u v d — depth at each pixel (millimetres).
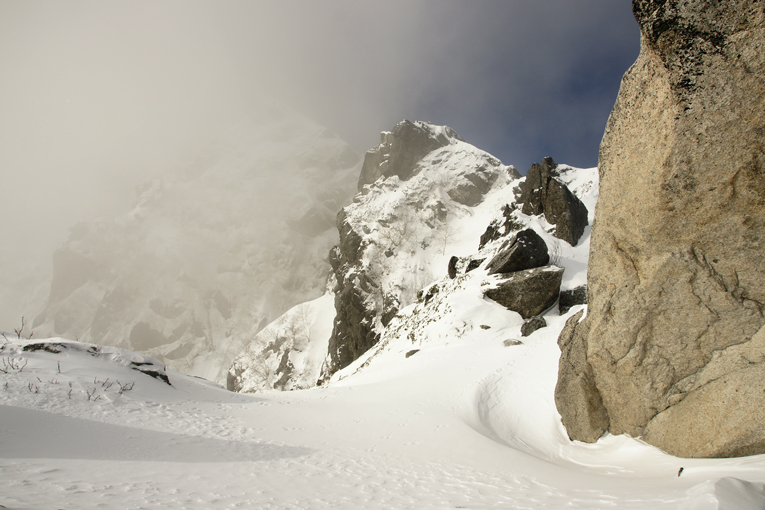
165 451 9711
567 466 10430
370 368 31219
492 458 10984
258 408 16609
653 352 9750
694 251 8656
